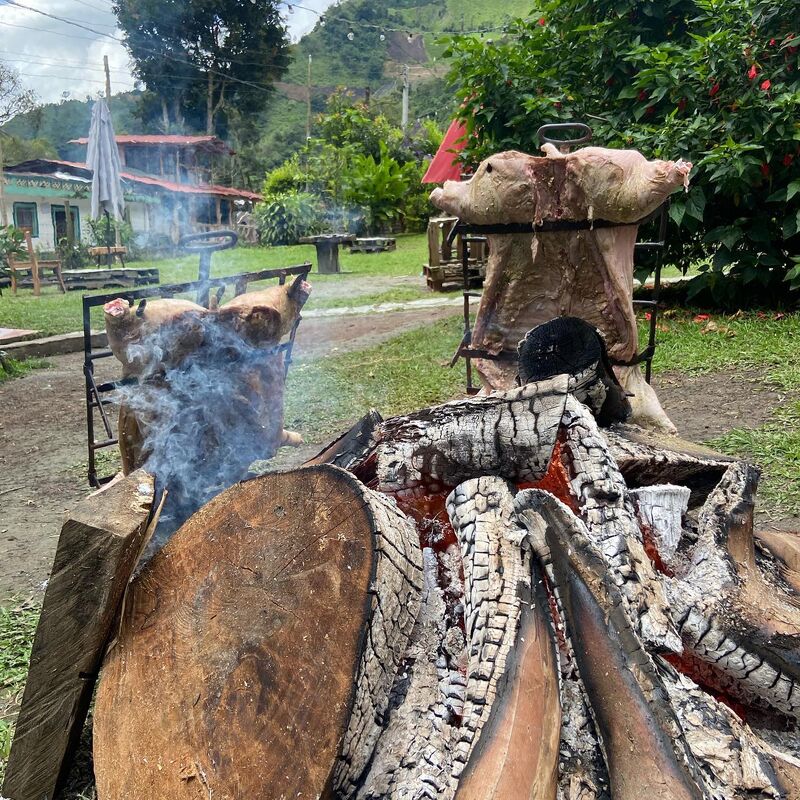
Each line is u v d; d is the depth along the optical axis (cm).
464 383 661
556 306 394
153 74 3609
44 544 425
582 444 229
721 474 272
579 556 193
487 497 216
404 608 195
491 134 857
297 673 182
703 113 754
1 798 218
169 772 188
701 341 689
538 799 165
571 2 840
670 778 167
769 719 220
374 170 2828
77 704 216
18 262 1741
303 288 334
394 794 174
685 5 824
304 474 207
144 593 221
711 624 206
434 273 1307
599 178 353
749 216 770
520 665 184
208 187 2942
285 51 3897
